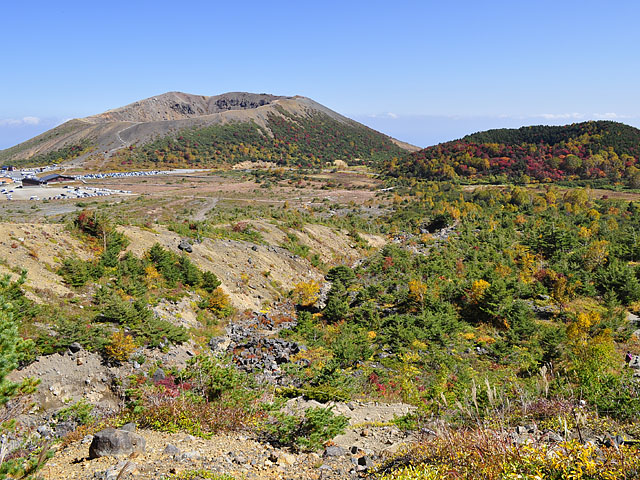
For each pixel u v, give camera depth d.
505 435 6.91
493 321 38.62
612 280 45.38
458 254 67.50
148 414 11.91
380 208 134.50
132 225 51.56
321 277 63.72
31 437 16.03
